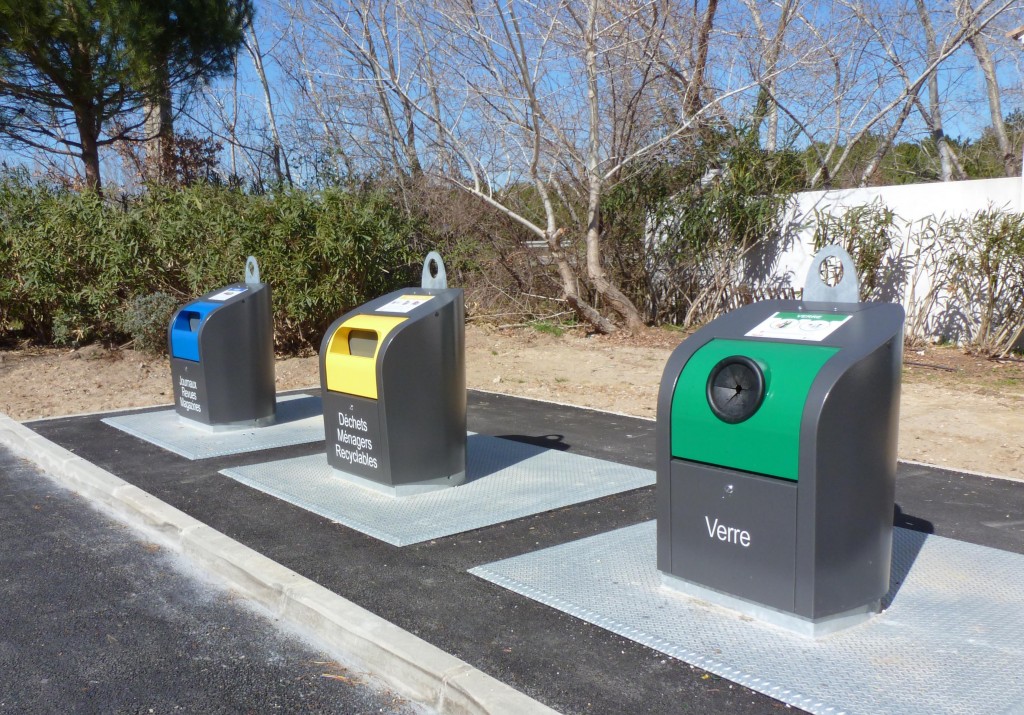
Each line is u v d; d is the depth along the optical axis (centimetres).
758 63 1384
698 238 1343
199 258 1127
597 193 1308
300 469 613
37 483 621
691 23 1340
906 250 1155
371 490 555
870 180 1722
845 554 333
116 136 1536
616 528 482
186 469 624
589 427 761
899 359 340
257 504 537
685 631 344
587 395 930
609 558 430
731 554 354
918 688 296
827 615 332
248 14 1535
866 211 1166
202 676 341
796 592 333
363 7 1478
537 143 1250
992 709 282
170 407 873
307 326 1184
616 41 1290
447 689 311
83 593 422
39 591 425
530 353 1187
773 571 340
